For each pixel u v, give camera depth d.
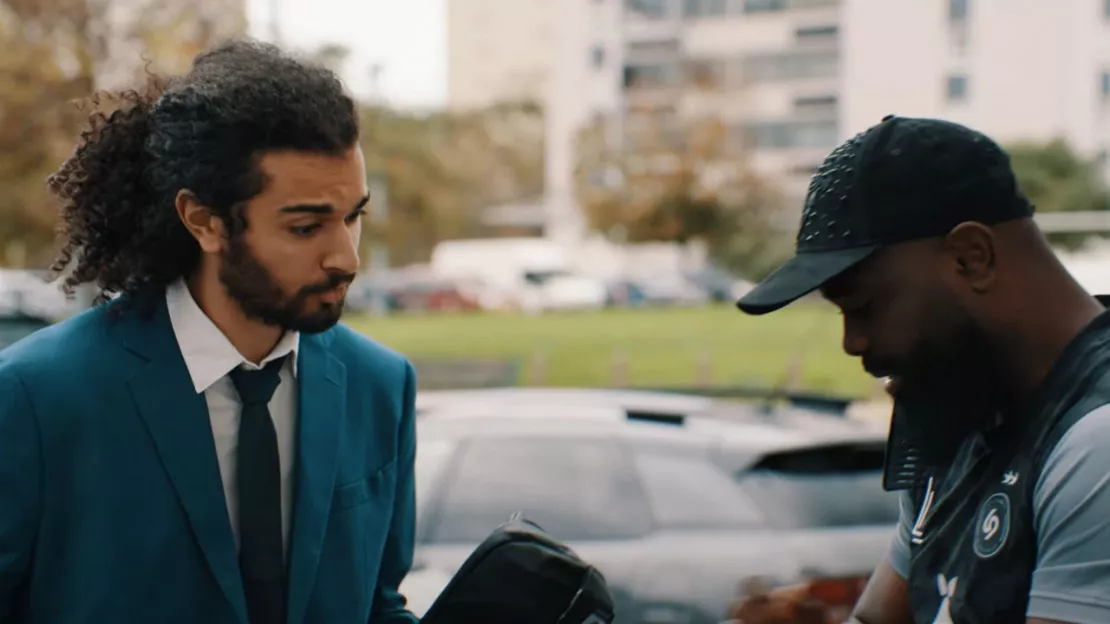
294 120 1.66
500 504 4.03
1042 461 1.34
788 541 3.89
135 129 1.79
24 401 1.67
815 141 64.44
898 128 1.45
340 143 1.69
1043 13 54.75
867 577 3.84
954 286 1.41
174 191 1.71
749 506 3.98
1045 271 1.41
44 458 1.67
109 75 16.06
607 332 26.25
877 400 13.94
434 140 51.66
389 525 1.96
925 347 1.42
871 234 1.42
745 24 64.31
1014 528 1.36
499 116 74.50
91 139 1.81
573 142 51.50
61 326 1.79
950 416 1.46
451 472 4.12
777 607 3.77
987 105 55.66
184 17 16.03
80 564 1.67
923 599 1.48
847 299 1.46
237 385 1.80
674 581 3.84
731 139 47.75
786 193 50.56
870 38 57.88
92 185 1.80
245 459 1.78
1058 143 48.06
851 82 58.25
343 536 1.86
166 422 1.73
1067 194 46.34
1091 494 1.28
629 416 4.35
